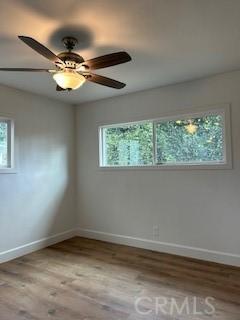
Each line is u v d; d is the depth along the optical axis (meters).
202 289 2.54
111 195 4.12
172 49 2.46
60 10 1.82
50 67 2.79
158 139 3.72
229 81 3.08
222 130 3.20
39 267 3.13
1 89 3.37
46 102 4.01
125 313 2.16
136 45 2.36
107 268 3.08
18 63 2.69
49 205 4.01
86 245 3.97
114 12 1.86
